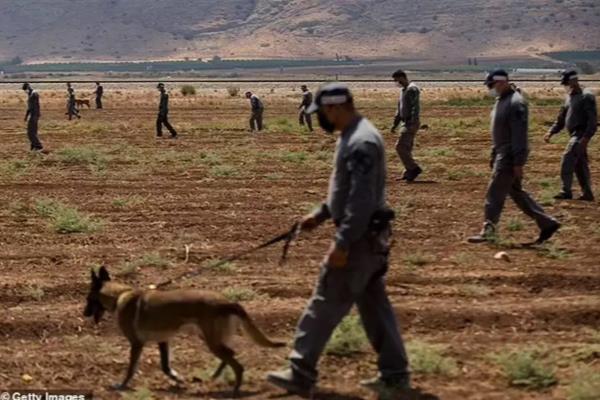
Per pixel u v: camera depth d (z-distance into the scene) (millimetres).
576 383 9094
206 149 32062
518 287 12945
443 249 15180
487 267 13984
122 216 18484
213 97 82250
